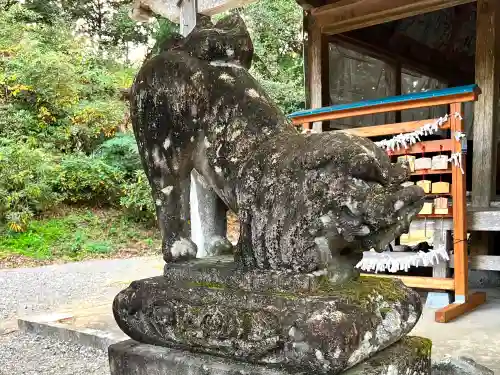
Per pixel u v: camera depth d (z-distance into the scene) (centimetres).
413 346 168
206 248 203
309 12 660
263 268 158
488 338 362
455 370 220
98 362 366
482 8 534
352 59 712
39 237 976
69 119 1211
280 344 142
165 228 188
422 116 754
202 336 158
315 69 653
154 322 170
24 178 1005
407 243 650
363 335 140
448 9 787
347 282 162
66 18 1475
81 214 1096
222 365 153
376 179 142
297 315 140
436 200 460
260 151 163
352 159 140
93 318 464
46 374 346
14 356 388
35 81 1171
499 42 539
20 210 995
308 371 139
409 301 169
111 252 982
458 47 837
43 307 550
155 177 186
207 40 178
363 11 614
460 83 874
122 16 1611
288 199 151
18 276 759
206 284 167
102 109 1232
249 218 160
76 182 1110
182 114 177
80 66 1312
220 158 172
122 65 1521
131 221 1120
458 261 448
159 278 183
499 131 662
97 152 1202
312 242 148
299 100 1350
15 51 1227
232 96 173
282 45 1486
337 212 144
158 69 180
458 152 443
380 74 744
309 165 146
